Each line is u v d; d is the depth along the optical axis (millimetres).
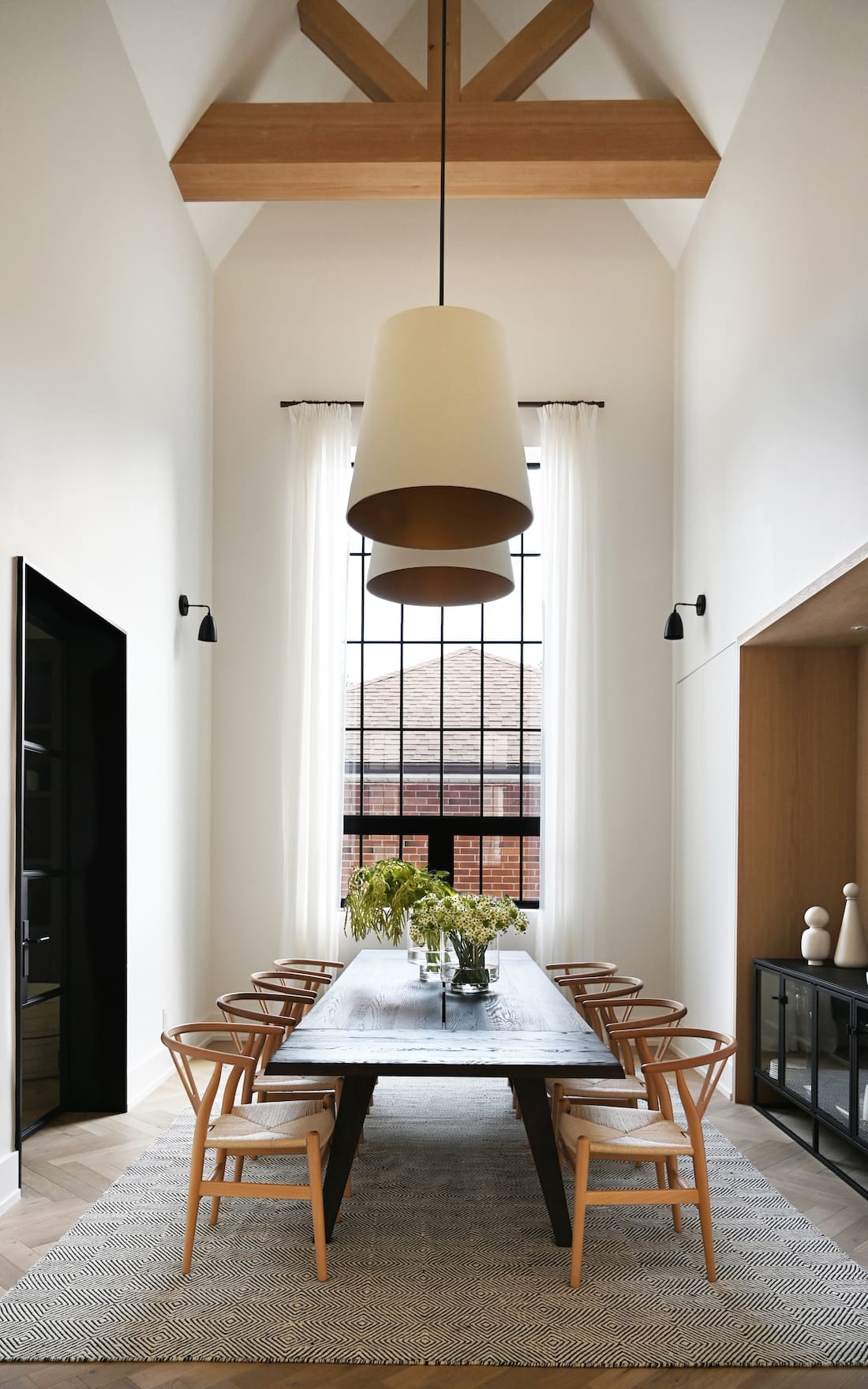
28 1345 2982
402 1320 3135
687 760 7164
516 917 4781
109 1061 5477
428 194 6914
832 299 4426
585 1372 2900
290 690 7504
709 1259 3428
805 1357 2965
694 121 6527
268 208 7961
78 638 5543
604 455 7793
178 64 5980
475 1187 4262
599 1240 3732
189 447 7055
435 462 3070
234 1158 4664
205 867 7426
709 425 6691
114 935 5496
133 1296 3271
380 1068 3438
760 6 5332
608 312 7875
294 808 7418
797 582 4844
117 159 5418
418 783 7996
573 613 7555
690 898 6992
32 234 4258
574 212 7938
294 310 7891
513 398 3295
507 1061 3465
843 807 5805
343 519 7637
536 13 7211
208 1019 7469
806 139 4805
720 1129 5219
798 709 5828
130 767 5629
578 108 6508
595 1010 5168
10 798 4098
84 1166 4578
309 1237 3730
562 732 7453
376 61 6578
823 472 4504
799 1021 5035
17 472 4109
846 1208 4145
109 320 5289
